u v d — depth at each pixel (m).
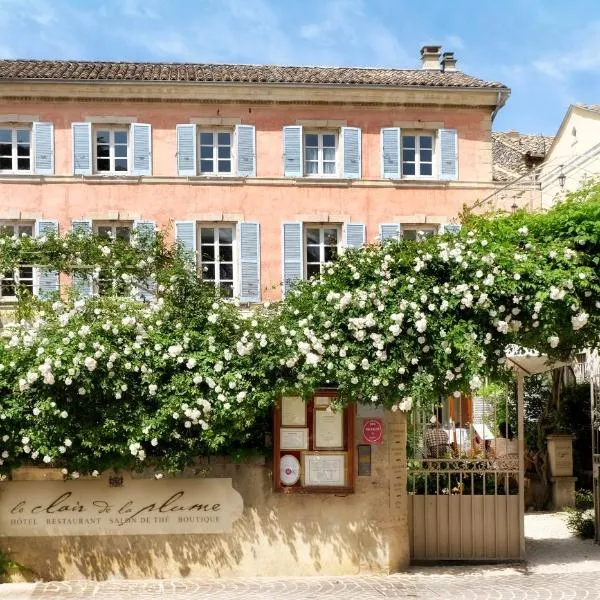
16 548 10.72
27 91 27.00
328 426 11.05
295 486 10.95
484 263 10.80
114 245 15.70
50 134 27.12
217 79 27.52
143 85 27.23
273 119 27.92
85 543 10.79
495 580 10.67
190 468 10.97
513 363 11.97
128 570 10.80
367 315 10.58
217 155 28.09
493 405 12.36
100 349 10.30
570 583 10.46
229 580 10.72
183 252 15.78
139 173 27.38
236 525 10.93
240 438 10.73
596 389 15.51
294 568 10.95
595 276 11.06
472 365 10.40
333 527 11.02
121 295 14.61
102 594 9.98
